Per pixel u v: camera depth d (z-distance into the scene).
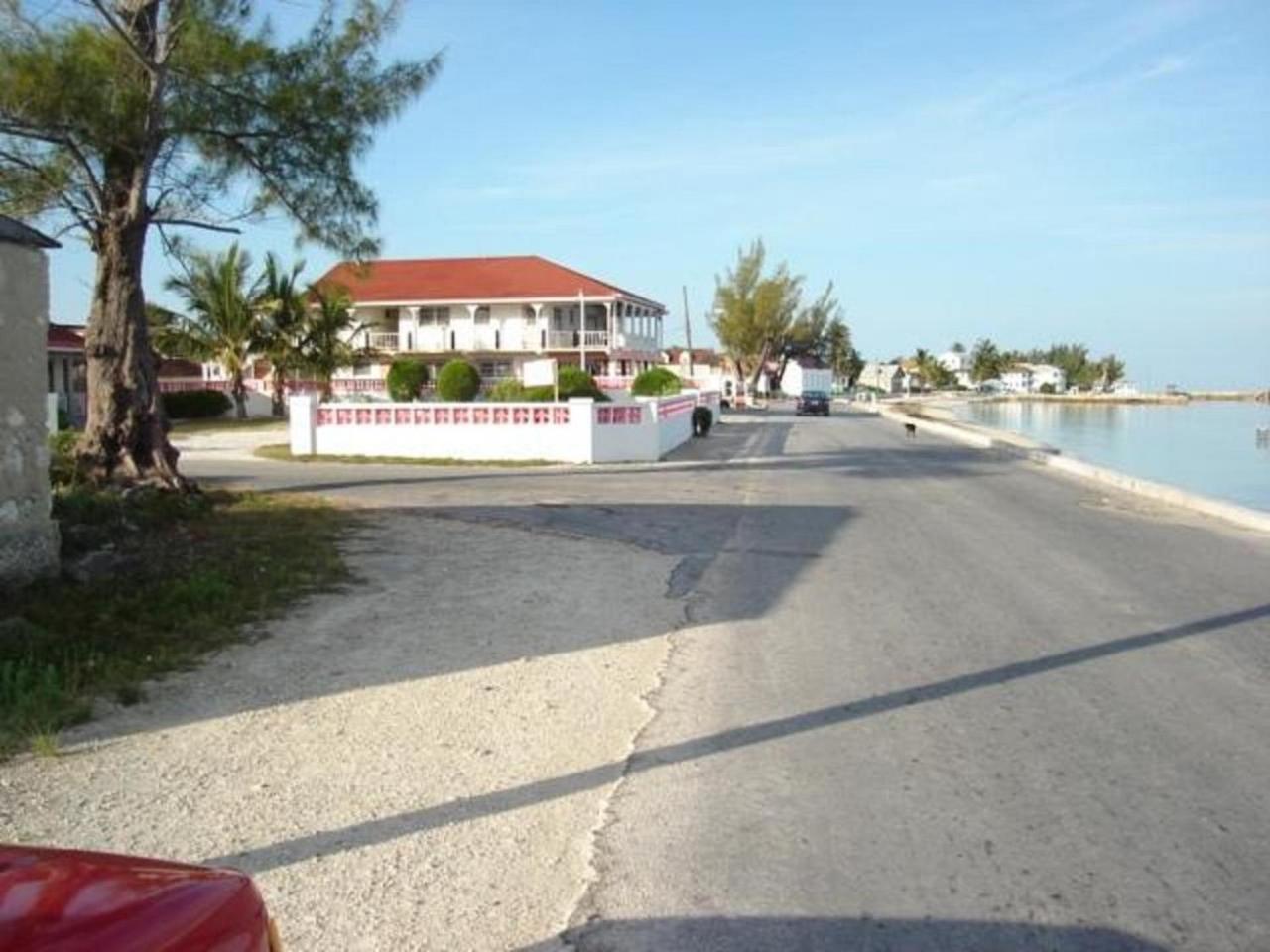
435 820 4.71
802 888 4.12
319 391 49.38
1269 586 10.04
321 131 14.16
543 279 62.25
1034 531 13.66
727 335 83.25
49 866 2.33
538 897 4.04
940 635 8.06
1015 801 4.94
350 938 3.73
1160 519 15.05
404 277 63.91
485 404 25.16
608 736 5.80
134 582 9.11
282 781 5.12
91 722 5.91
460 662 7.20
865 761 5.45
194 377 53.12
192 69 13.24
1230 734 5.86
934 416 54.22
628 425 25.11
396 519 13.95
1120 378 157.75
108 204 13.94
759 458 26.20
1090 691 6.63
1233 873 4.25
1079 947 3.69
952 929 3.81
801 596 9.46
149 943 2.00
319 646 7.57
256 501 15.41
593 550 11.76
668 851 4.43
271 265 45.97
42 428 8.94
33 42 12.16
